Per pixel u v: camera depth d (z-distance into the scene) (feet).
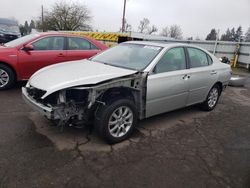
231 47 61.21
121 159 10.55
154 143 12.30
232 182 9.62
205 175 9.93
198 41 66.74
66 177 9.06
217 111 18.70
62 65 13.73
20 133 12.14
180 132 13.97
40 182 8.68
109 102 11.37
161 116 16.38
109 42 61.11
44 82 11.10
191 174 9.91
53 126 13.16
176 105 14.87
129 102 11.89
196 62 16.12
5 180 8.63
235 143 13.12
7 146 10.84
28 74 19.92
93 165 9.94
